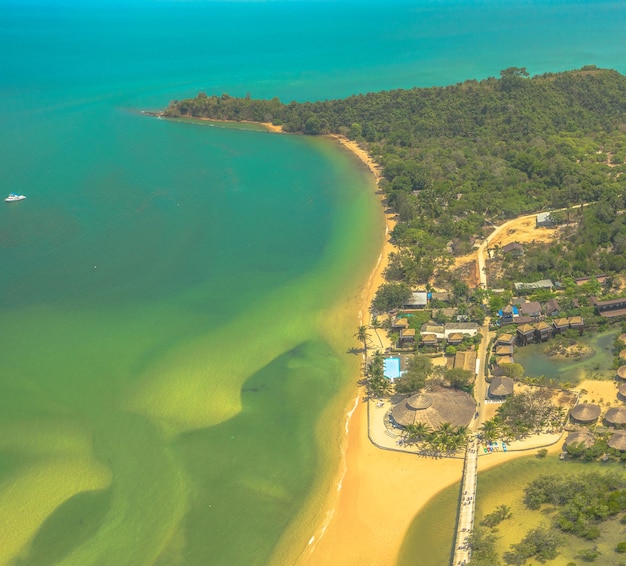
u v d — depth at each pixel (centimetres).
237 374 12631
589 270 14650
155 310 15025
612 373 11431
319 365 12756
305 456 10506
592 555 7488
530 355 12300
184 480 10150
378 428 10862
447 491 9469
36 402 12094
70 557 8956
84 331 14288
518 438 10150
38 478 10350
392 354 12788
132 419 11581
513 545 8106
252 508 9581
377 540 8862
